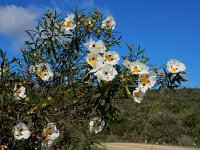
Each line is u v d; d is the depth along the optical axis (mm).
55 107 3977
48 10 4168
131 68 3518
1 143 3719
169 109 27672
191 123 24641
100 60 3598
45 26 4148
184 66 3572
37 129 3773
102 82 3494
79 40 4227
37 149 3904
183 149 19016
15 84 3795
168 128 22641
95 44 3771
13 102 3604
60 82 4098
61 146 4176
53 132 3801
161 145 20891
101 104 3488
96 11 4340
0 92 3615
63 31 4184
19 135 3561
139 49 3801
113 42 4297
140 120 22344
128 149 17000
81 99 3836
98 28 4320
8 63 3725
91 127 3893
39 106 3648
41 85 4086
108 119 3771
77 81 3924
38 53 4184
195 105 30891
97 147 13828
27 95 3893
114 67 3598
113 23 4336
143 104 23219
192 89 38656
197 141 21641
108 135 22438
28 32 4121
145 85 3514
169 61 3586
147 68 3527
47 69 4004
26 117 3662
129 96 3529
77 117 3922
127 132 22734
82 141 4121
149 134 22312
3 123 3615
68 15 4223
